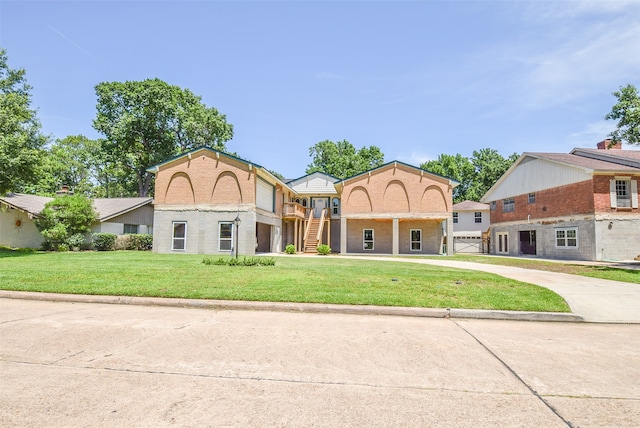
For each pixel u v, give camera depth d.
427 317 6.72
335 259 18.72
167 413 3.00
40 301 7.72
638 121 15.90
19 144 19.06
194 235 22.52
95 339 5.04
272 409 3.10
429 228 29.59
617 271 13.75
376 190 27.89
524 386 3.65
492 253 35.19
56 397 3.26
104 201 29.94
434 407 3.17
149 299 7.45
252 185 22.47
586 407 3.20
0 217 24.22
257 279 9.52
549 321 6.65
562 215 25.75
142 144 43.25
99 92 40.59
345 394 3.42
